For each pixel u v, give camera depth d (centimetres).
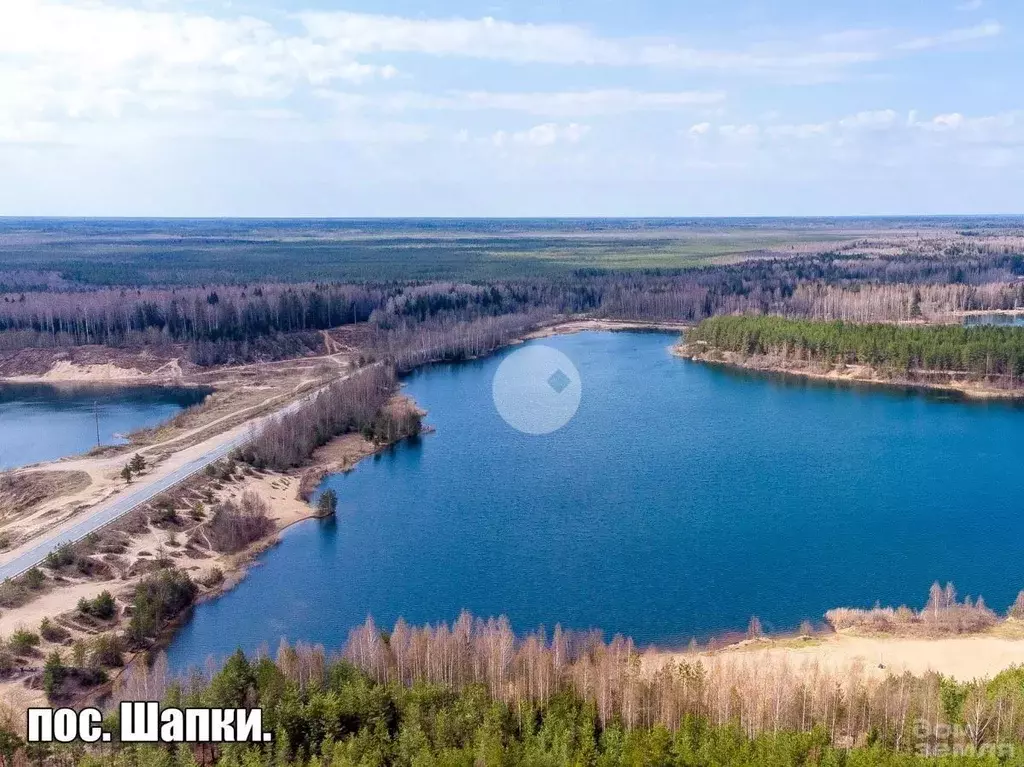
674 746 7125
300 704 7588
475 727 7406
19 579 10612
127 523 12419
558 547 12556
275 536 13112
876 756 6869
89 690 8900
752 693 7781
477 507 14262
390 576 11738
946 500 14200
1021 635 9762
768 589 11125
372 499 14750
